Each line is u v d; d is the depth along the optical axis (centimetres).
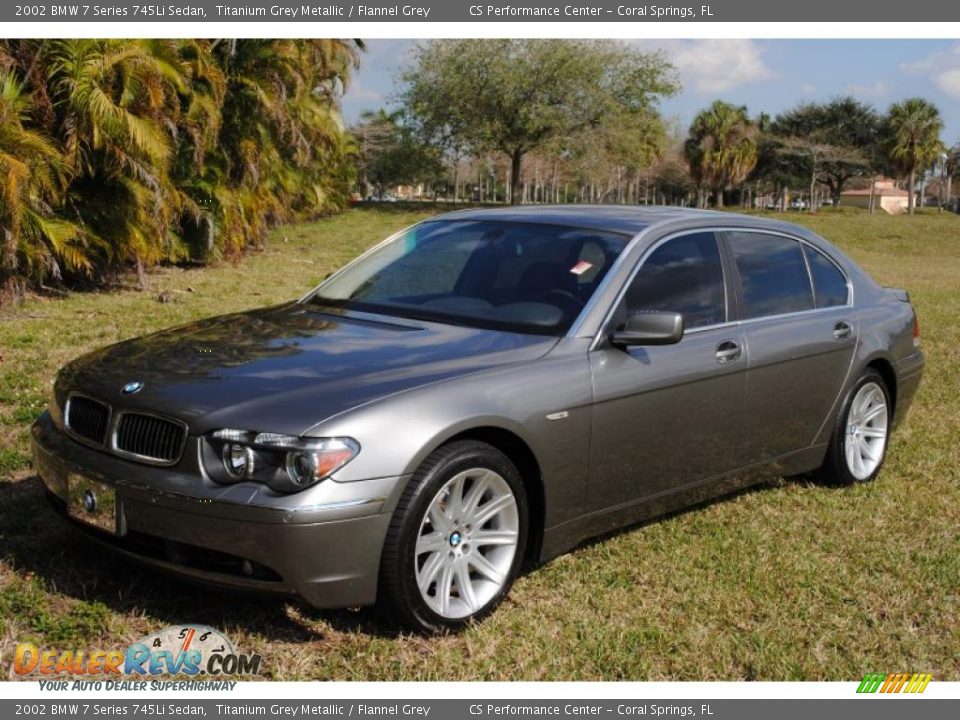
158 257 1540
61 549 411
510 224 490
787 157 7781
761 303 503
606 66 5234
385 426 336
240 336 416
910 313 614
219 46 1794
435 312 438
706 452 463
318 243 2817
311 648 348
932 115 6975
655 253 457
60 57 1248
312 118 2238
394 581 339
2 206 1134
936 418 754
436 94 5238
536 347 399
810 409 526
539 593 401
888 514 527
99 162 1350
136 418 351
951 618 404
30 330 964
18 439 563
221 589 336
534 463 386
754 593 412
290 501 319
